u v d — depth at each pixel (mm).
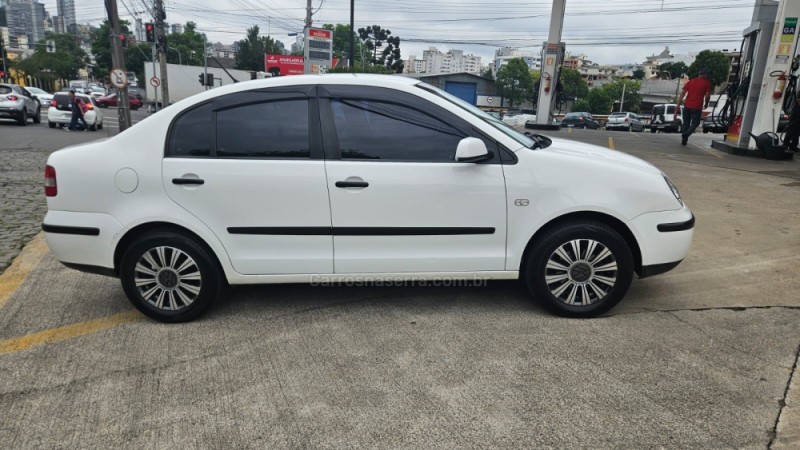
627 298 4164
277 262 3740
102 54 72125
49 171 3703
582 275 3756
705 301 4066
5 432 2654
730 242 5402
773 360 3211
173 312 3818
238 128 3695
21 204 7496
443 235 3715
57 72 77250
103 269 3775
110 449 2533
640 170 3773
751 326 3645
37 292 4402
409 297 4273
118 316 3971
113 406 2859
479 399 2881
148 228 3750
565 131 18453
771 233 5680
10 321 3873
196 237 3736
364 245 3727
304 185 3631
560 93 19719
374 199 3645
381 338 3584
